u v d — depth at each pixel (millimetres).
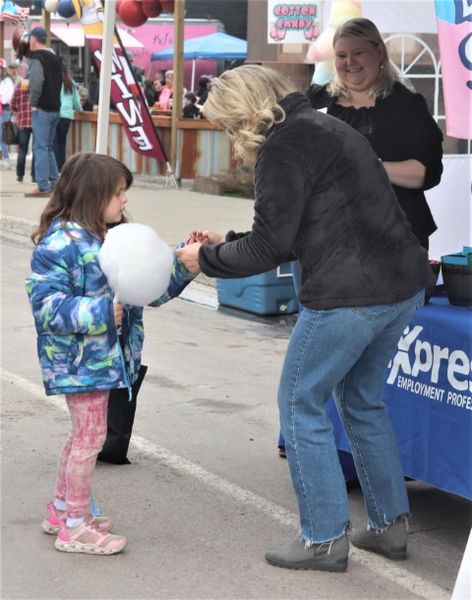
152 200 13539
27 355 6625
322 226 3350
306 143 3320
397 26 5723
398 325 3521
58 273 3502
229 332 7574
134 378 3725
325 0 7660
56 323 3449
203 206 12969
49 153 14250
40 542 3832
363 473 3740
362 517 4145
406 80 5242
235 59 23859
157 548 3805
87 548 3721
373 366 3609
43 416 5348
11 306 8102
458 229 5238
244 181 14305
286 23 7805
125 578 3551
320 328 3398
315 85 4637
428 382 3770
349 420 3697
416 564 3725
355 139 3416
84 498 3732
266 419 5438
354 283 3350
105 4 6602
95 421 3643
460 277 3844
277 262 3354
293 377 3498
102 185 3566
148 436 5102
